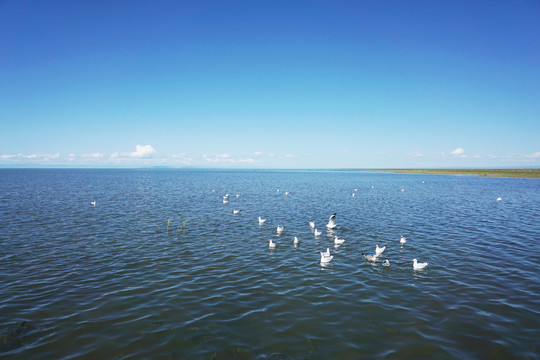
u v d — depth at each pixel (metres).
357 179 192.62
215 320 17.56
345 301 20.03
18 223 42.56
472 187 120.31
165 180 168.62
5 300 19.53
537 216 52.31
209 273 24.92
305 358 14.27
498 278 23.81
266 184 137.75
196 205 64.19
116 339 15.58
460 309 18.89
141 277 23.84
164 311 18.52
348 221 47.72
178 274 24.59
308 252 31.12
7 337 15.53
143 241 34.47
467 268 26.14
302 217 51.31
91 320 17.34
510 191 101.50
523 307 19.09
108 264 26.62
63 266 25.92
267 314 18.31
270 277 24.20
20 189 94.44
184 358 14.18
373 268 26.36
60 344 15.07
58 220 45.22
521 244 33.81
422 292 21.38
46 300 19.67
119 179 173.62
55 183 127.50
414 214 54.47
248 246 33.12
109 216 49.34
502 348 15.00
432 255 29.92
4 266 25.62
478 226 43.78
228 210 57.91
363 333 16.33
